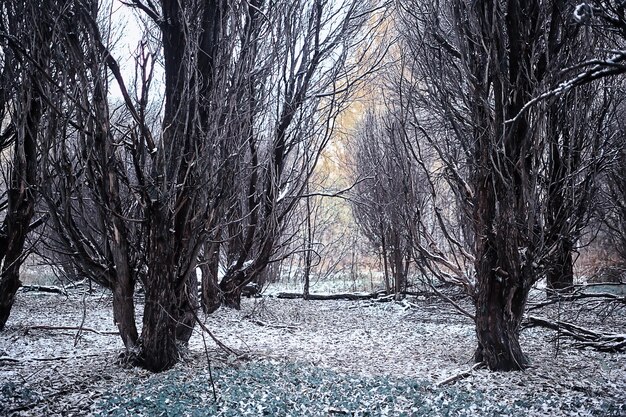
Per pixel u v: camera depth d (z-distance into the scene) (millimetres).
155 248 8984
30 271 27125
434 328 15148
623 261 19781
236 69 9359
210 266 15844
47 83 8844
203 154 8938
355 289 24844
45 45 8523
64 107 9289
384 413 6816
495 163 9289
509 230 9320
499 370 9500
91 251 9180
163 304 9016
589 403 7523
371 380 8445
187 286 9539
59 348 10938
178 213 9188
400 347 12133
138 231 9539
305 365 9547
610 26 7512
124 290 9172
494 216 9562
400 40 14125
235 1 9258
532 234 9289
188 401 7121
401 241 21000
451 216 21797
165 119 9172
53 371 8844
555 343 11984
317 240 27141
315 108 13586
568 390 8312
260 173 14250
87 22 8508
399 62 16891
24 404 7109
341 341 12883
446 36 10281
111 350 10664
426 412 6902
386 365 10094
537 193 9523
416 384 8234
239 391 7461
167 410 6652
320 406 7043
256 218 15156
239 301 17297
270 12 10766
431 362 10422
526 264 9469
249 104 10008
